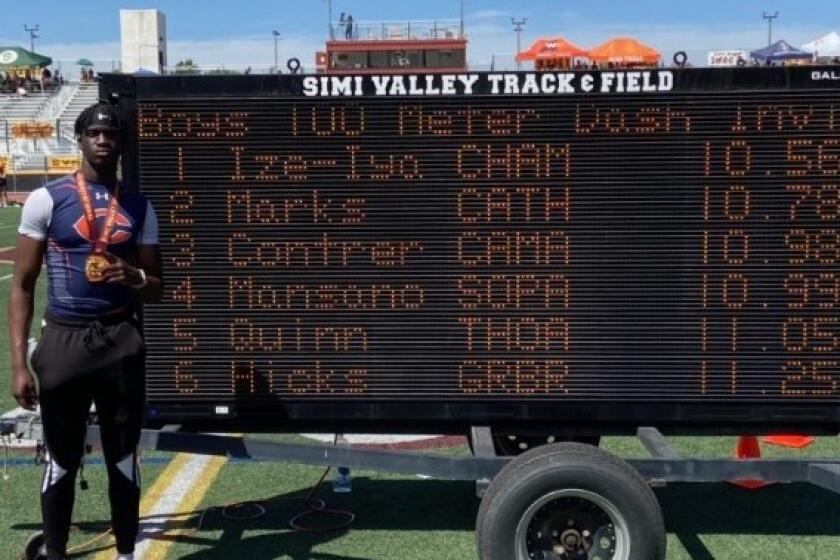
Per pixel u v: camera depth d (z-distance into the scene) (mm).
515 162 4129
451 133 4129
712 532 4848
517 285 4188
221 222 4195
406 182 4156
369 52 41125
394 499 5316
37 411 4637
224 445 4211
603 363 4207
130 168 4164
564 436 4543
